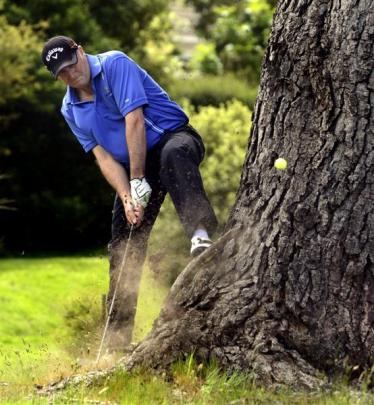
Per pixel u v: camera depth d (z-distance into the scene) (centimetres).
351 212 1933
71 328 3061
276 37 2028
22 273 4325
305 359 1914
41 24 5194
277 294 1956
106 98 2219
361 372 1905
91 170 5041
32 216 5038
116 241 2336
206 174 3453
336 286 1931
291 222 1964
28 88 4978
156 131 2217
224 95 5556
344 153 1944
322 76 1966
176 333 1964
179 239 3014
